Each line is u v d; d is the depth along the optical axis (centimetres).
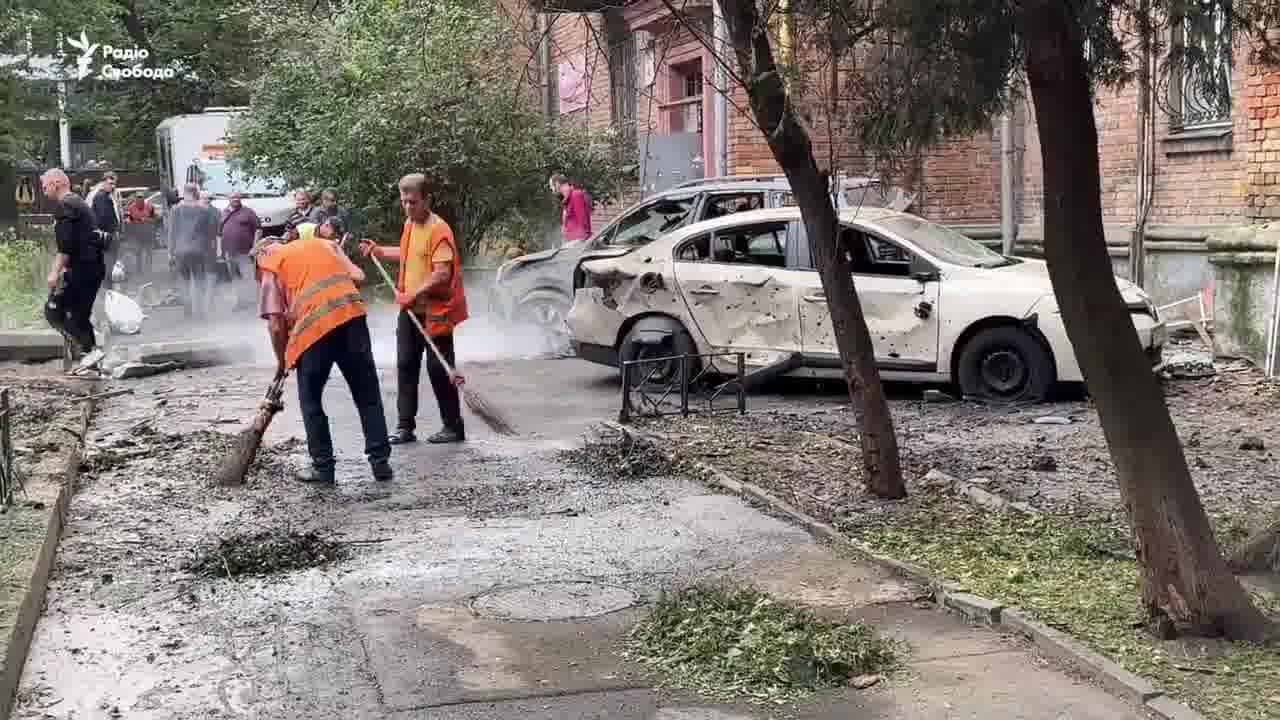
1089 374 534
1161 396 534
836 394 1213
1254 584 587
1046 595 589
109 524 757
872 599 602
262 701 493
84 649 551
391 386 1280
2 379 1277
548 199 2073
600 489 834
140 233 2798
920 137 554
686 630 547
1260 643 516
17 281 1991
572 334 1284
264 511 786
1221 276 1289
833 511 760
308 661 534
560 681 508
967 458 905
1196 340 1424
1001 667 514
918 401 1155
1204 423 1025
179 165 3142
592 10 800
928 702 482
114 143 4509
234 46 4050
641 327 1237
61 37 2830
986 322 1125
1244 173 1300
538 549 696
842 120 561
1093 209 522
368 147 1973
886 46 540
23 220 2867
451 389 995
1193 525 526
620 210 2248
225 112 3170
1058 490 809
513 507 789
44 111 2925
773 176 1441
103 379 1341
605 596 612
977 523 728
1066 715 467
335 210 1962
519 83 873
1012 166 1778
